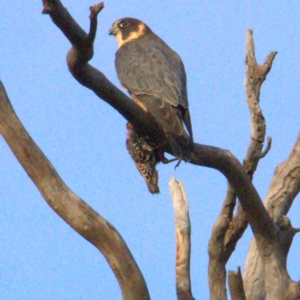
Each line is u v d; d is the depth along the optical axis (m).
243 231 12.38
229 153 11.18
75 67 9.50
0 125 9.48
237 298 11.27
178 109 11.82
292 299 12.18
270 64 12.52
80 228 9.64
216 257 12.47
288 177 13.22
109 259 9.75
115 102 10.31
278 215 13.02
